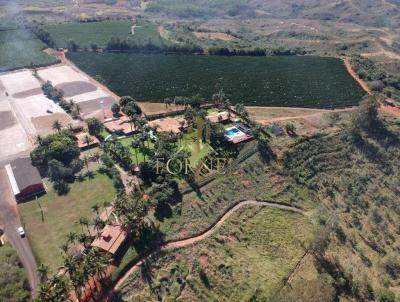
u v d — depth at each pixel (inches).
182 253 4384.8
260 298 4062.5
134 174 5506.9
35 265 4124.0
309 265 4461.1
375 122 6579.7
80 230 4534.9
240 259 4439.0
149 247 4362.7
